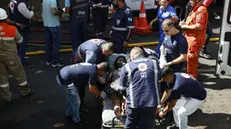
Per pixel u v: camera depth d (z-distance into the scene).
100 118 8.54
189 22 9.12
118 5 9.97
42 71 11.21
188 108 7.37
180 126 7.59
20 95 9.68
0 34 8.63
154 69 6.67
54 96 9.63
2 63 8.92
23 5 10.73
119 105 7.22
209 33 11.91
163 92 7.76
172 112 8.13
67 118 8.56
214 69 11.31
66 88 7.80
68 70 7.70
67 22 15.71
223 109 8.92
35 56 12.47
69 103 8.33
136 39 13.93
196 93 7.23
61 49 12.91
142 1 14.36
